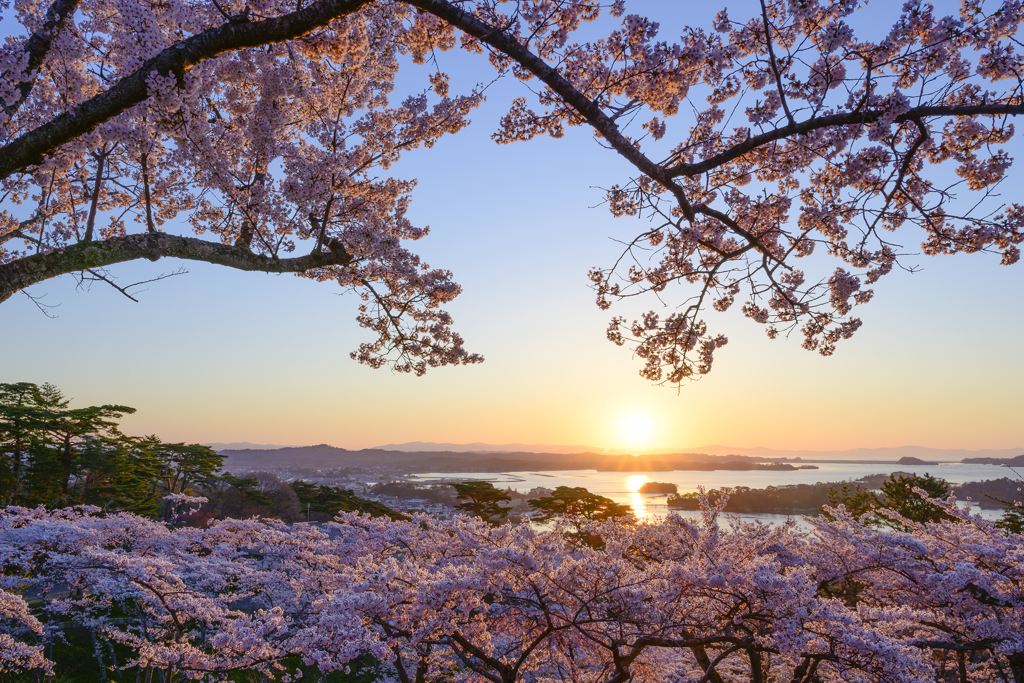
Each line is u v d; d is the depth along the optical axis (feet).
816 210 18.98
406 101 28.25
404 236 31.12
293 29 16.70
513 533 33.42
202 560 65.62
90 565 52.01
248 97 26.53
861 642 25.18
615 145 16.93
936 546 34.86
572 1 18.19
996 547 35.19
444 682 41.14
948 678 41.73
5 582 54.80
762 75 18.57
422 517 58.34
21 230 25.90
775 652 27.40
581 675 33.50
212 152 23.11
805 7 17.10
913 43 16.58
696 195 20.44
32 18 21.29
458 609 28.96
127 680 69.77
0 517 64.39
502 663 29.81
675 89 18.52
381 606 27.43
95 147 20.03
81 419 174.50
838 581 35.58
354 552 54.44
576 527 42.80
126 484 173.88
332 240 25.85
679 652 39.70
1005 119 17.92
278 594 65.57
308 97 25.31
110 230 31.04
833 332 17.60
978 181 19.33
